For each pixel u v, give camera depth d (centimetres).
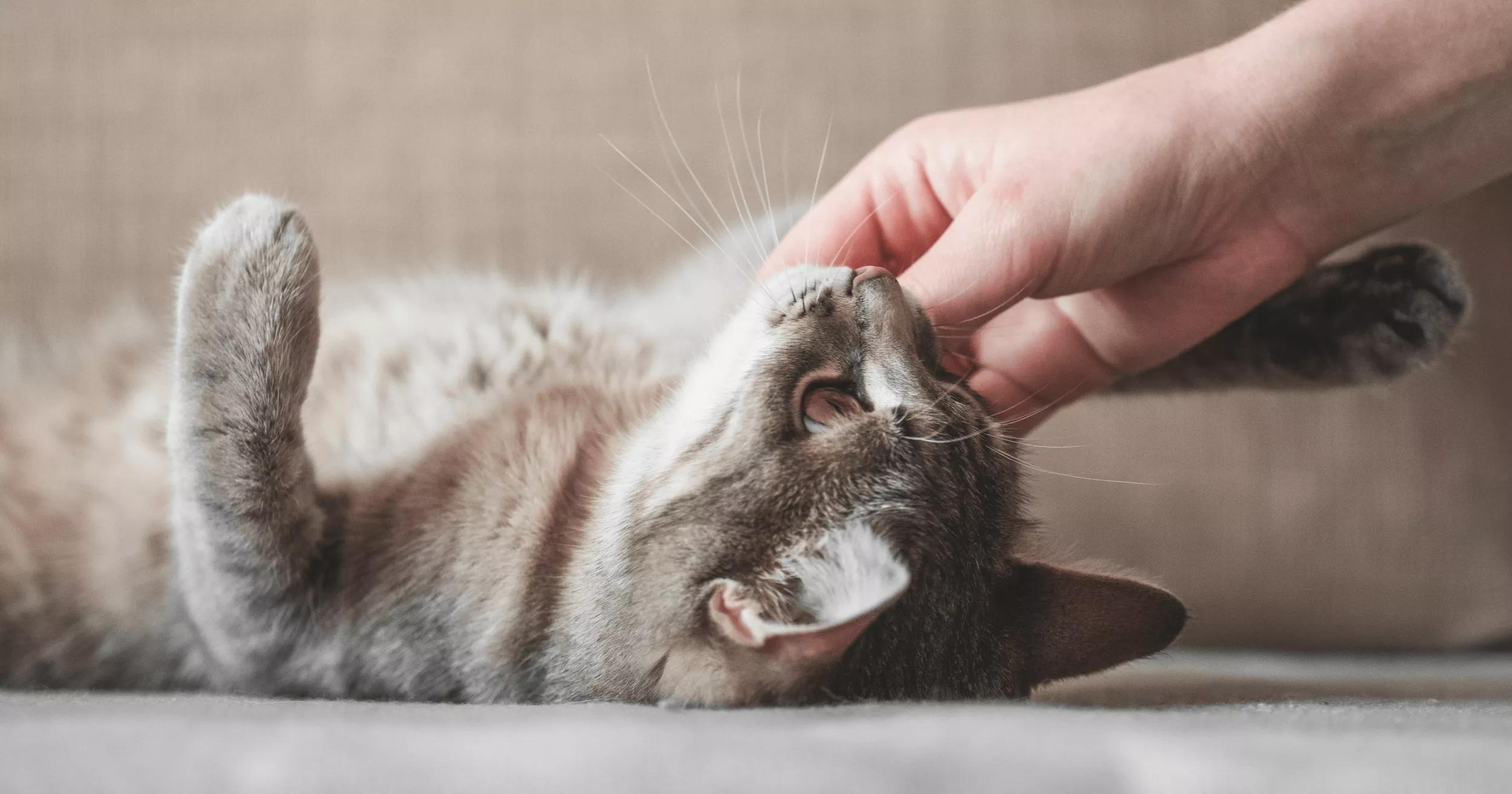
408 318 52
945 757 30
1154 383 53
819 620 39
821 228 50
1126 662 44
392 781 30
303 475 44
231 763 31
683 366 50
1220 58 47
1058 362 52
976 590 43
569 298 53
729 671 39
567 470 46
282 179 64
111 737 32
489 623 44
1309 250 49
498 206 64
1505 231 65
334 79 65
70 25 64
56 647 49
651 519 42
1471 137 47
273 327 43
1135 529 64
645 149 65
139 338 55
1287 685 48
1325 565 64
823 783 29
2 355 54
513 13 65
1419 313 50
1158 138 46
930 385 44
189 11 64
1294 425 65
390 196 64
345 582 45
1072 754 30
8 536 50
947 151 49
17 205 63
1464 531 65
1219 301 49
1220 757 30
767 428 42
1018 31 65
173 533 45
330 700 42
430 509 45
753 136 65
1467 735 33
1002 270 46
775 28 65
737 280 53
